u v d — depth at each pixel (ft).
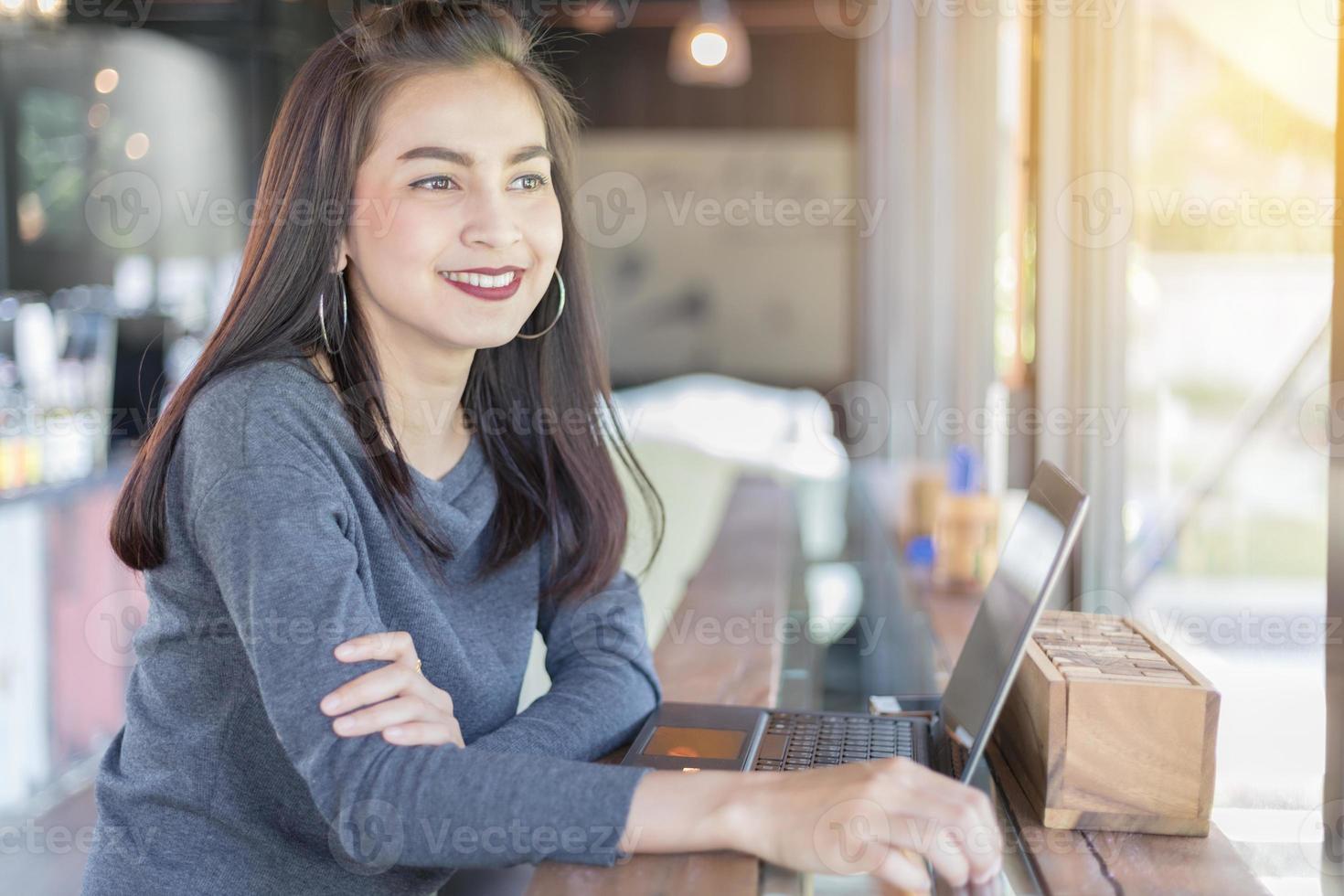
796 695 4.10
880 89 15.57
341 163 3.07
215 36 14.85
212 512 2.76
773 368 20.12
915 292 11.94
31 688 8.32
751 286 20.07
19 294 9.34
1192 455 4.59
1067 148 5.11
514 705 3.51
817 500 9.32
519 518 3.66
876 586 5.91
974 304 9.08
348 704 2.53
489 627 3.51
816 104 19.69
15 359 8.89
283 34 15.06
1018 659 2.60
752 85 19.76
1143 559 5.04
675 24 19.43
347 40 3.15
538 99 3.33
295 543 2.70
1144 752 2.52
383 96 3.05
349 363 3.18
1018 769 2.86
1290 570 3.75
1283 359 3.88
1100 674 2.61
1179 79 4.61
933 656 4.37
